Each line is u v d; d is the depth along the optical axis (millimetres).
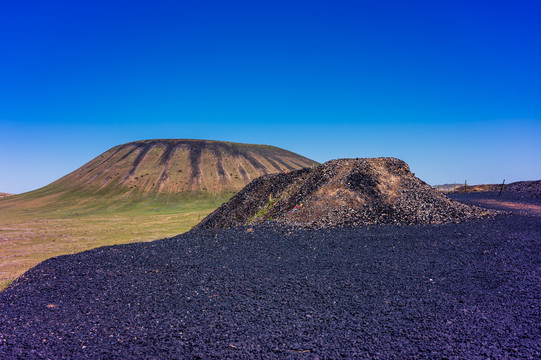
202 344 6059
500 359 5219
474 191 35844
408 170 21031
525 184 33438
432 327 6324
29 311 7770
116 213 61375
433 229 13867
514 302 7156
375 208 16625
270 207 20734
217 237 13734
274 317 7004
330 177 19672
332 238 12938
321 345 5906
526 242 11570
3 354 5914
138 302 8023
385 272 9281
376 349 5711
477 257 10227
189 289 8648
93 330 6727
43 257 24547
